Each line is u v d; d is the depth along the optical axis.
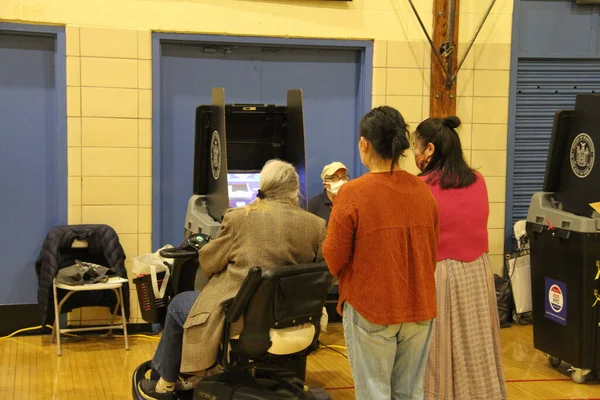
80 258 4.57
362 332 2.44
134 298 4.74
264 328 2.79
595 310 3.81
